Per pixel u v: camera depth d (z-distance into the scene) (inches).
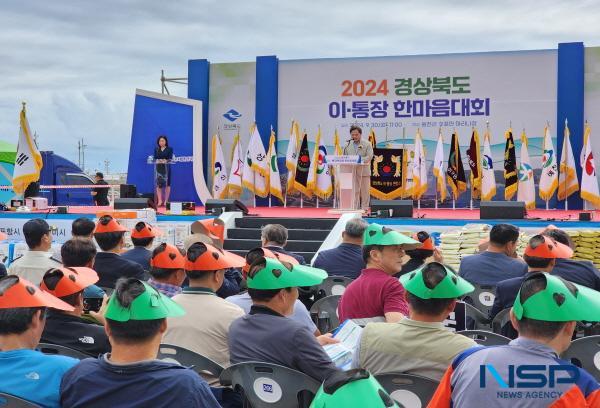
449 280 138.9
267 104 769.6
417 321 141.9
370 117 750.5
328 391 76.4
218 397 159.9
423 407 139.3
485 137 697.6
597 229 507.2
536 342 109.0
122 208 604.4
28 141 630.5
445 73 733.9
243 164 767.7
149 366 110.4
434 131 737.6
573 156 703.1
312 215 607.8
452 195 724.7
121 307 109.0
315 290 302.2
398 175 673.0
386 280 203.2
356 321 197.5
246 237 563.5
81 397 111.3
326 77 758.5
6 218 590.6
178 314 113.7
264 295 157.6
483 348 113.0
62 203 878.4
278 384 148.6
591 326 224.5
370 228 209.3
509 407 107.5
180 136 753.6
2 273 233.9
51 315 166.4
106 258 268.1
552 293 107.3
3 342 121.3
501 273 263.1
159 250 212.2
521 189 700.7
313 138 763.4
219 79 787.4
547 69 714.8
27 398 117.3
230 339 160.4
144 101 761.0
